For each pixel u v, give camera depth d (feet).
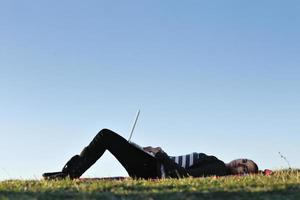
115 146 16.44
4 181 15.94
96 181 15.25
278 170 17.29
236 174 16.97
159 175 16.43
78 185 14.32
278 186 13.56
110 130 16.40
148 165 16.78
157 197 12.51
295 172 16.79
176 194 12.75
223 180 14.98
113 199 12.42
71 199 12.44
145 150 17.13
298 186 13.65
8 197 12.47
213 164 16.83
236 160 17.20
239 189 13.25
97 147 16.26
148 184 14.48
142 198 12.42
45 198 12.46
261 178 15.46
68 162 16.22
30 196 12.60
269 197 12.61
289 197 12.64
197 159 16.87
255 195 12.75
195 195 12.75
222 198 12.54
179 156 16.97
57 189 13.60
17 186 14.49
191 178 15.51
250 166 16.98
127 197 12.54
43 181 15.42
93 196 12.57
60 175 16.14
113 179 16.60
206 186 13.84
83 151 16.28
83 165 16.15
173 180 15.26
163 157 16.37
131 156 16.61
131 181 15.07
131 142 17.15
